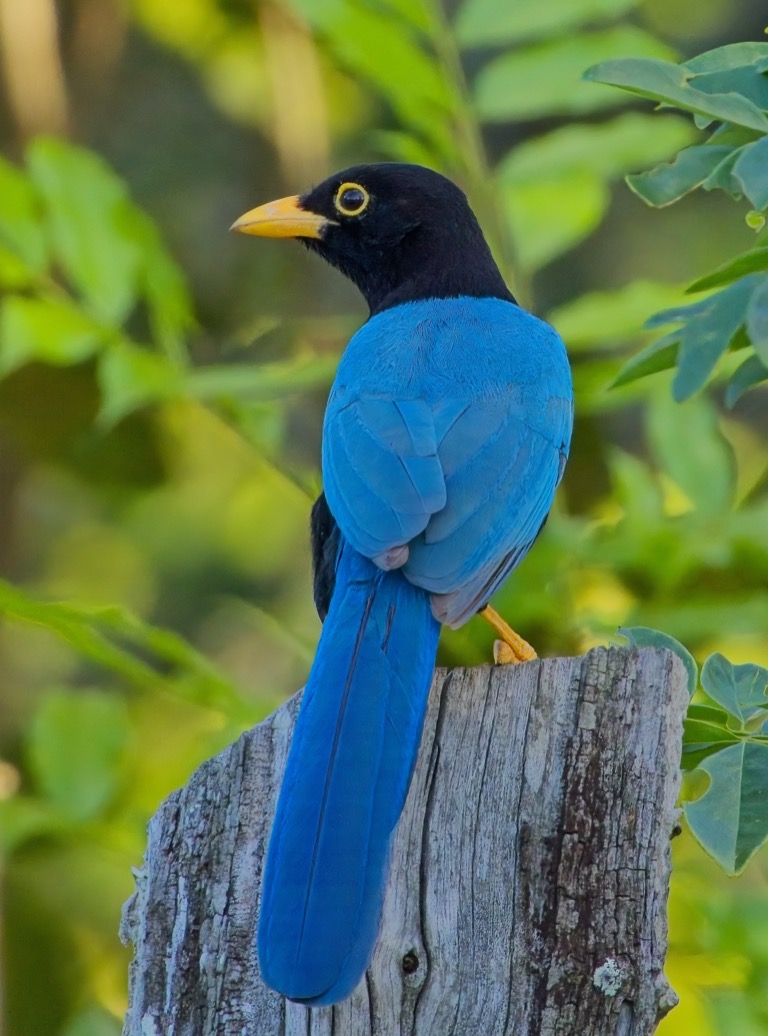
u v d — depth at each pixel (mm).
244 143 16812
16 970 14352
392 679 7383
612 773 6910
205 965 6996
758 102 7793
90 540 16562
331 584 9523
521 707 7090
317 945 6422
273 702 10758
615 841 6848
